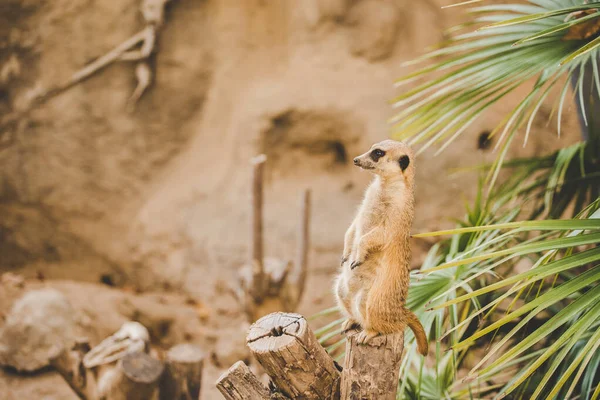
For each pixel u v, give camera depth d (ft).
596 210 9.71
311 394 9.56
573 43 11.00
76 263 29.63
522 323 8.74
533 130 25.34
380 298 9.27
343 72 28.04
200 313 26.73
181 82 29.73
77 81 29.43
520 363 13.84
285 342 9.32
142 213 29.48
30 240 29.84
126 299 26.32
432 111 12.31
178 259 28.45
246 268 21.90
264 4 29.45
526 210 16.10
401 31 28.04
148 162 29.94
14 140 30.04
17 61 30.12
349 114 27.37
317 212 27.53
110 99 29.84
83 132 29.86
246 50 29.50
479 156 26.04
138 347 17.01
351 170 27.91
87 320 24.12
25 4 29.99
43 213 29.91
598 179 13.52
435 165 26.37
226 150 28.99
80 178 29.89
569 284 8.61
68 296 25.53
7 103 30.04
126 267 29.09
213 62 29.76
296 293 22.31
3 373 20.06
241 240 27.53
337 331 12.21
